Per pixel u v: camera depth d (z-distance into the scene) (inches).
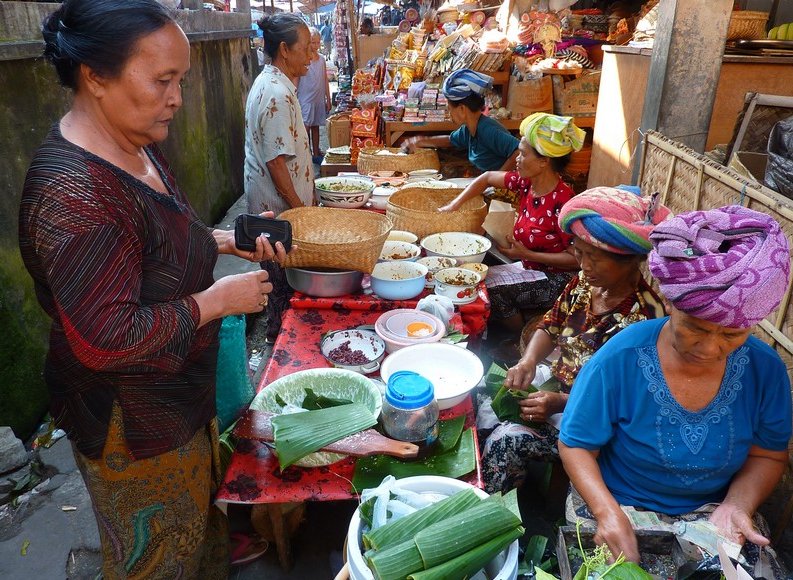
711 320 46.9
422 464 68.5
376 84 267.3
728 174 84.0
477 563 50.3
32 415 121.0
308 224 115.4
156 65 49.8
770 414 58.0
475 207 141.7
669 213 68.5
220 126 262.1
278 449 64.1
